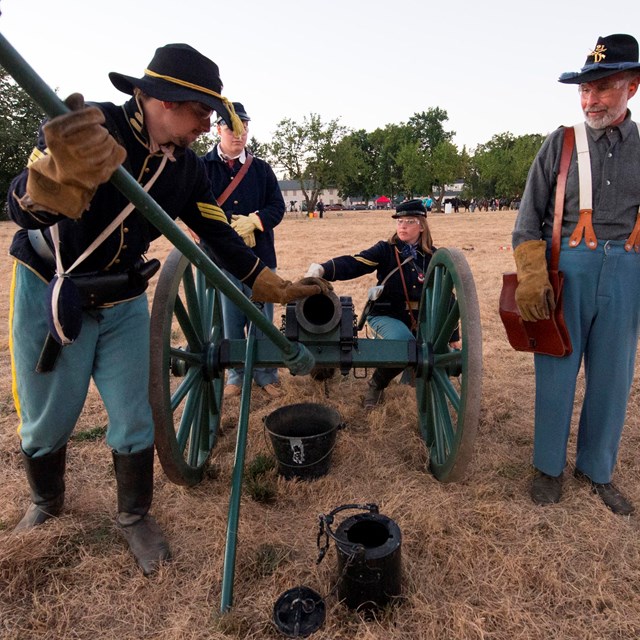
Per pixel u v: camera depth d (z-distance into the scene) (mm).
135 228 1818
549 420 2436
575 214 2279
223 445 3008
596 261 2262
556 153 2316
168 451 2189
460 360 2520
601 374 2371
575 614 1830
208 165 3520
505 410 3404
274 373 3832
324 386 3814
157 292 2176
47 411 1979
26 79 1019
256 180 3551
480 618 1764
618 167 2207
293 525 2312
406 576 1958
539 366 2463
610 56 2047
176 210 1931
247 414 2270
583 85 2166
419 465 2795
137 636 1752
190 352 2635
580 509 2373
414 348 2668
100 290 1826
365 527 1950
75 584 1940
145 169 1734
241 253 2189
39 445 2084
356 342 2625
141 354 2053
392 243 3484
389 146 68875
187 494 2494
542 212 2369
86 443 2990
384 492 2533
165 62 1589
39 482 2158
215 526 2229
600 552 2109
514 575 1974
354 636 1738
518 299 2295
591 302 2305
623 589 1934
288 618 1781
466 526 2242
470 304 2264
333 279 3299
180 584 1962
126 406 2045
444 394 2660
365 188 71438
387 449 2973
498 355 4496
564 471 2684
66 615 1806
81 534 2170
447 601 1870
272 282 2283
